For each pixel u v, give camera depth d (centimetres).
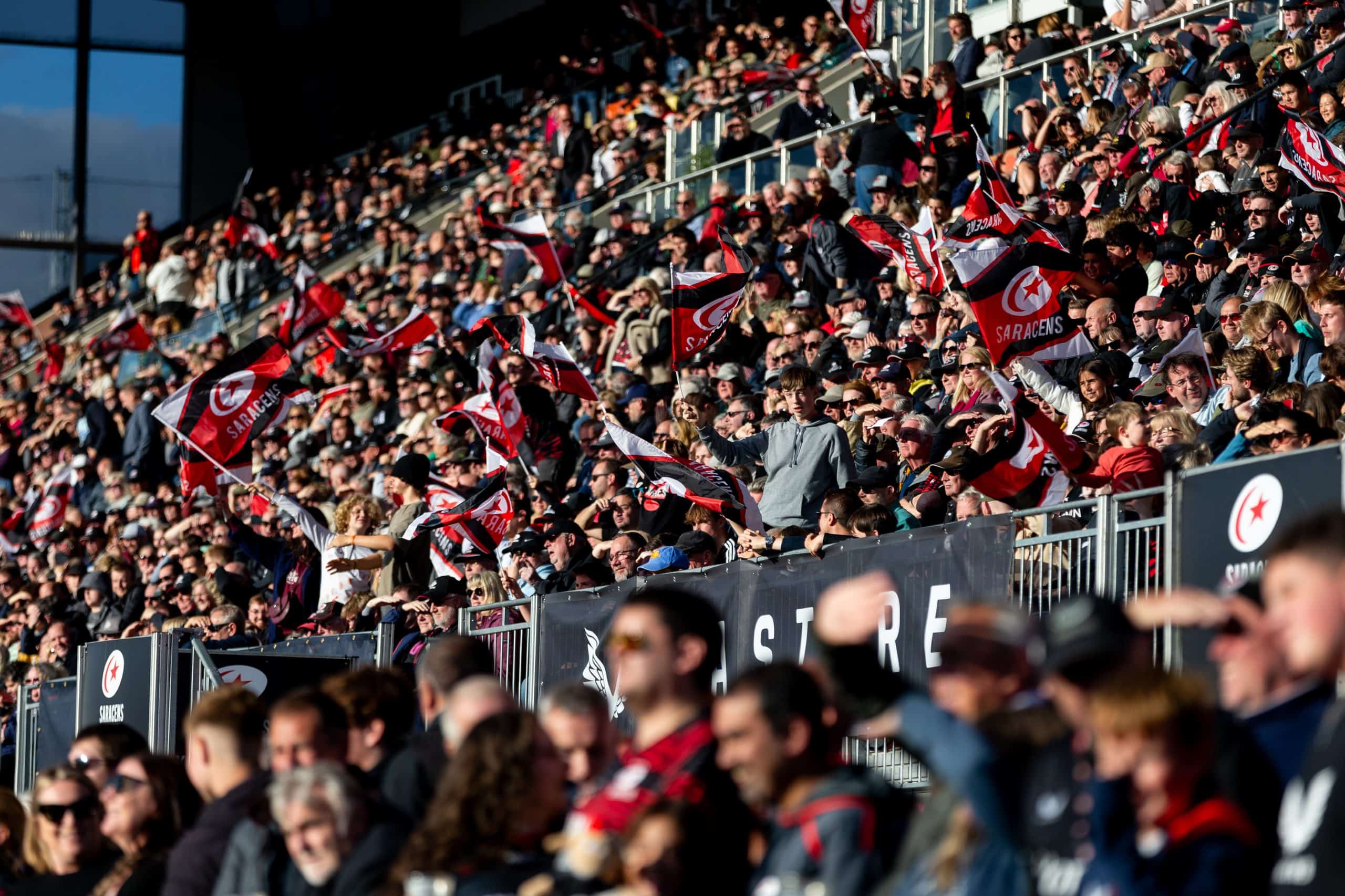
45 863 1024
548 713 745
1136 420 1170
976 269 1412
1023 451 1191
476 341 2864
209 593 2161
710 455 1750
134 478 3159
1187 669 866
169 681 1562
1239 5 2345
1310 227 1633
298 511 1903
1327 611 514
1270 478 883
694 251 2645
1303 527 525
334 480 2495
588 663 1327
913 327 1919
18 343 4934
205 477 1936
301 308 2780
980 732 571
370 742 878
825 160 2664
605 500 1780
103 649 1683
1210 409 1355
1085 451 1229
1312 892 484
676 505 1598
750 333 2275
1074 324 1441
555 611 1373
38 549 3091
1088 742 559
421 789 820
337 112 5772
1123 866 525
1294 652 522
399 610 1554
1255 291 1574
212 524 2625
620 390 2277
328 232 4678
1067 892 539
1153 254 1811
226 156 5872
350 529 1822
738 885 669
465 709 748
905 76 2423
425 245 3753
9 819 1045
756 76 3428
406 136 5103
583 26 5172
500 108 4938
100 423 3456
